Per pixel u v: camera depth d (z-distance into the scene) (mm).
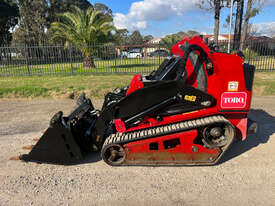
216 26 22641
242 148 4410
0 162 4086
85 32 17031
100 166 3922
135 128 3896
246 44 16531
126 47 15695
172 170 3721
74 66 17703
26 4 45906
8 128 5773
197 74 3799
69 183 3424
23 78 13250
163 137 3617
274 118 5996
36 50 16438
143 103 3703
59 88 9445
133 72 14047
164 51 16109
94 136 4082
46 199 3064
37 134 5344
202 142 3959
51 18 48281
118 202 2967
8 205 2951
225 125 3637
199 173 3600
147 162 3762
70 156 3893
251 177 3438
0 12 37062
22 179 3553
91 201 3002
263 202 2881
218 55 3617
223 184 3285
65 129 3740
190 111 3760
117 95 4633
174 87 3600
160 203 2926
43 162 3953
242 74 3623
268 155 4098
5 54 16156
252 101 7750
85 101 4930
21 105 7914
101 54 16656
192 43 3748
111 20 18250
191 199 2984
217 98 3688
